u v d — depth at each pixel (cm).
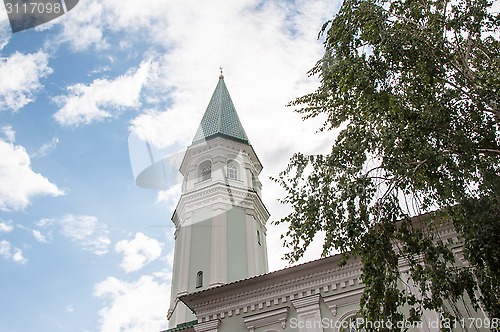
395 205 847
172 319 2134
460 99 895
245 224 2409
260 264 2333
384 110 889
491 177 770
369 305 791
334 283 1579
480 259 736
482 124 882
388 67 923
